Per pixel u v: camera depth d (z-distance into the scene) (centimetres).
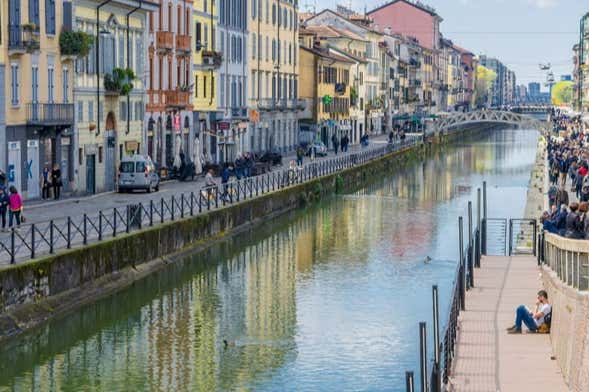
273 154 14000
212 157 13012
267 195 9862
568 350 4009
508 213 10975
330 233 9338
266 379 4753
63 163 8744
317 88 17850
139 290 6556
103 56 9450
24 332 5134
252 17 14775
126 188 9431
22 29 7788
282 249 8344
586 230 5262
